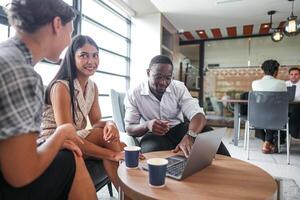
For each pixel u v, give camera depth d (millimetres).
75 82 1490
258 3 4484
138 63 5152
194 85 7512
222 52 7273
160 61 1801
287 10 4816
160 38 5039
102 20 4188
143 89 1985
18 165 683
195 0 4402
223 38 7203
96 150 1298
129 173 1006
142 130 1766
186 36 7078
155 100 1979
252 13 5020
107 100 4277
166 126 1659
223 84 7289
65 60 1481
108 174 1292
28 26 805
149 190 838
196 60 7504
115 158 1252
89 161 1378
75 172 962
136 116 1989
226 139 4539
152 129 1639
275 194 858
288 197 1938
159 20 5023
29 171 708
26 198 816
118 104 2322
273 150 3514
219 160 1256
